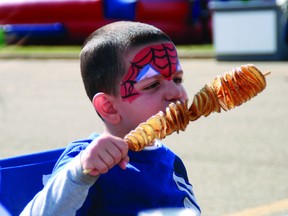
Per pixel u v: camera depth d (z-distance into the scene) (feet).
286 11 39.37
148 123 5.92
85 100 29.12
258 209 14.70
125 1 45.14
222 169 17.71
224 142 20.63
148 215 6.63
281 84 31.07
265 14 39.34
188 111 6.19
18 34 46.62
